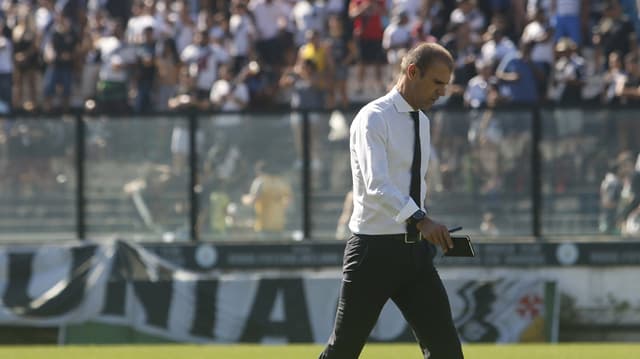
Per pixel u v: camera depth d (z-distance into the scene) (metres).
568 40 50.31
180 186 42.34
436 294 19.27
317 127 42.00
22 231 42.53
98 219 42.47
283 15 54.28
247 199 42.22
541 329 40.09
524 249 41.34
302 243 41.59
